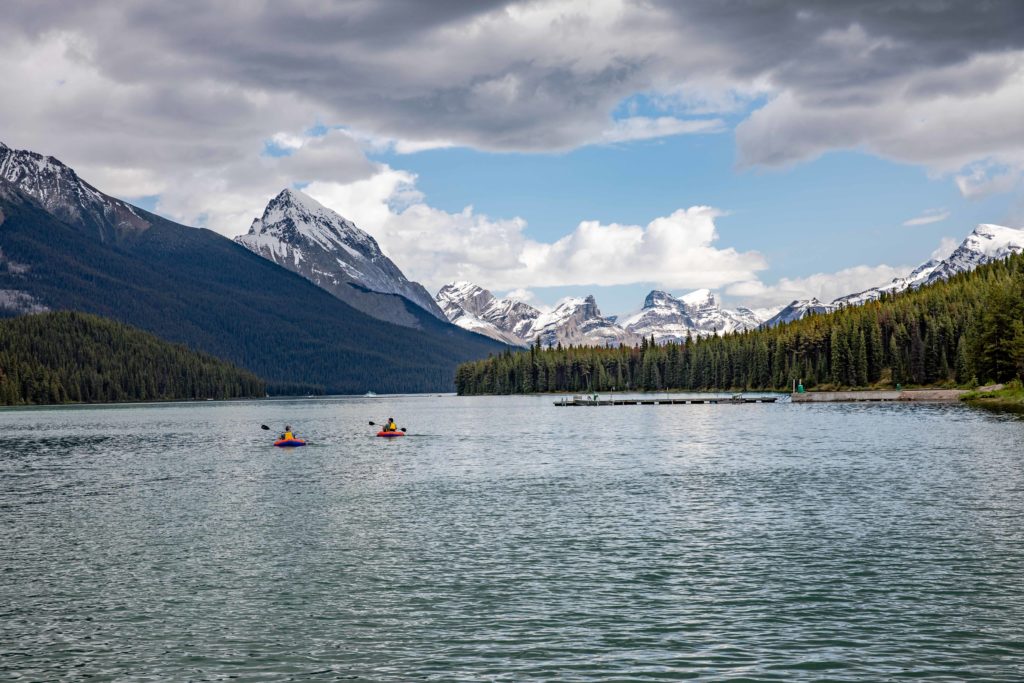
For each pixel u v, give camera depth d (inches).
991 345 6815.9
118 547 1835.6
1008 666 1101.1
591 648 1187.3
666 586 1459.2
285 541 1875.0
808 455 3321.9
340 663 1159.0
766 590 1423.5
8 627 1314.0
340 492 2620.6
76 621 1339.8
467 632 1261.1
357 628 1288.1
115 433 5890.8
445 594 1443.2
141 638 1262.3
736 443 3986.2
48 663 1172.5
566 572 1561.3
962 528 1841.8
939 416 5300.2
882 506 2121.1
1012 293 6840.6
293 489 2709.2
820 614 1300.4
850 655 1143.0
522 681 1085.8
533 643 1210.6
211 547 1824.6
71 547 1839.3
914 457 3102.9
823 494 2335.1
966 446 3410.4
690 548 1726.1
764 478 2701.8
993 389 7062.0
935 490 2335.1
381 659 1168.2
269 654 1193.4
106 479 3036.4
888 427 4589.1
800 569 1542.8
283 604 1407.5
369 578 1551.4
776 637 1211.2
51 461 3752.5
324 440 4884.4
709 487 2539.4
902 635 1208.8
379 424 6811.0
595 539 1830.7
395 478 2960.1
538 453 3769.7
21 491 2726.4
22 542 1897.1
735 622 1274.6
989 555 1608.0
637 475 2878.9
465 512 2203.5
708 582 1476.4
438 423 6505.9
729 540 1790.1
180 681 1109.7
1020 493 2250.2
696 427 5216.5
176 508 2346.2
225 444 4719.5
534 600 1400.1
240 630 1288.1
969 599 1353.3
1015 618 1266.0
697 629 1250.0
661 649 1177.4
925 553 1633.9
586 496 2427.4
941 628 1232.8
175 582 1544.0
